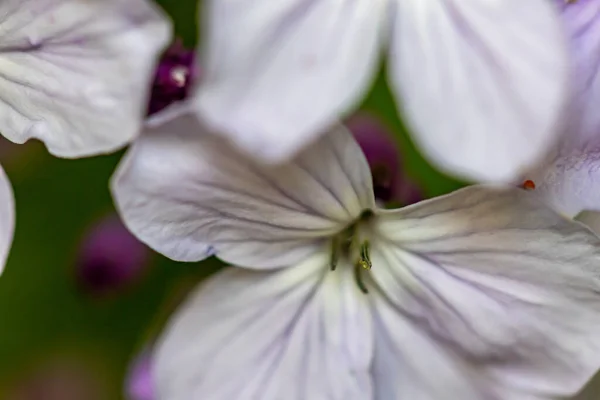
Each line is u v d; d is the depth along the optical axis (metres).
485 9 0.10
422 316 0.11
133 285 0.13
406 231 0.11
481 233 0.11
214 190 0.11
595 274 0.11
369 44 0.10
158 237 0.11
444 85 0.10
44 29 0.11
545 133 0.10
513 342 0.11
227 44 0.10
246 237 0.11
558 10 0.11
